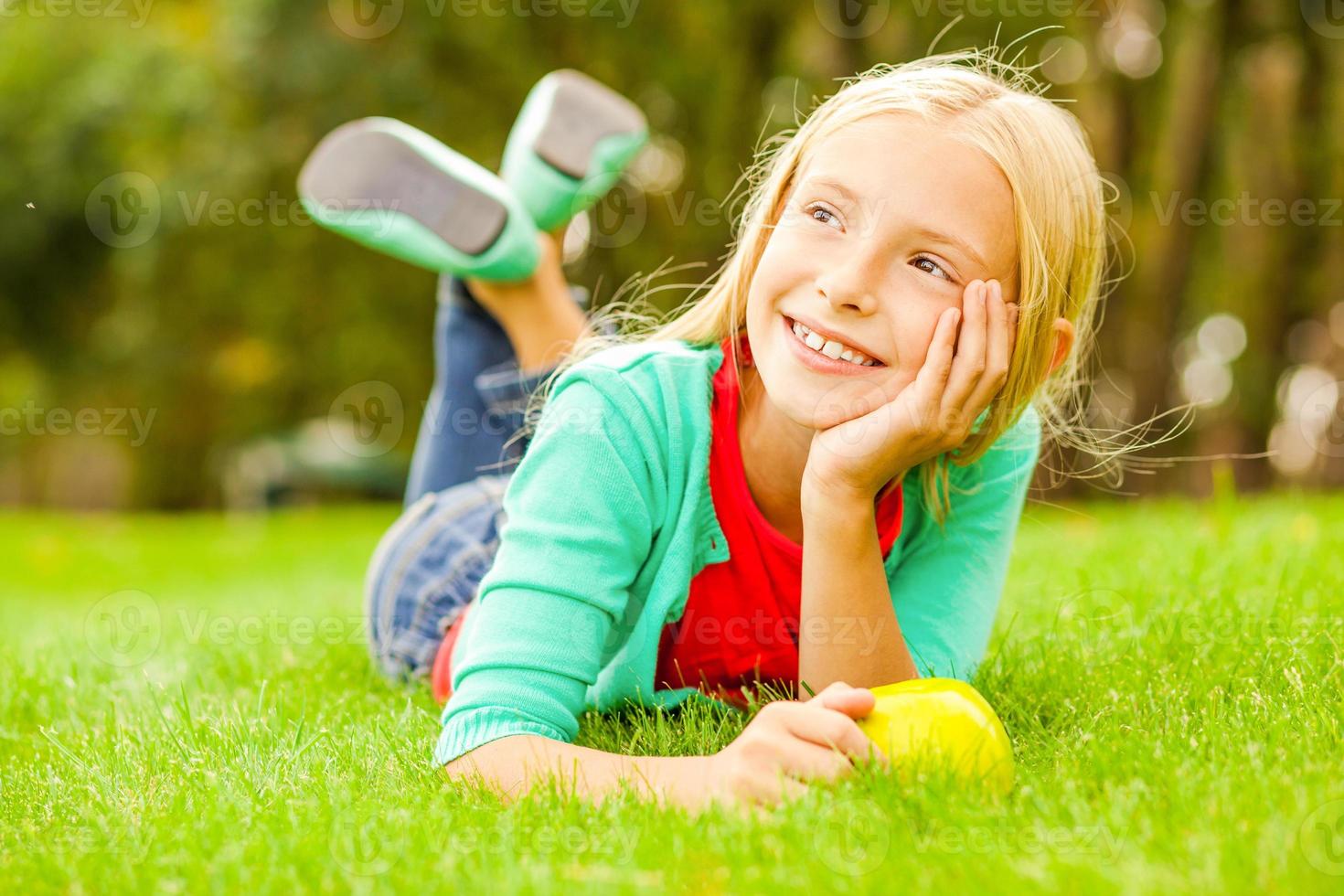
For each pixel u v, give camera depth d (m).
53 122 12.01
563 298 3.02
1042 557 3.73
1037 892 1.14
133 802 1.63
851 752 1.41
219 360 13.49
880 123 1.60
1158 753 1.52
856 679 1.66
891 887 1.17
